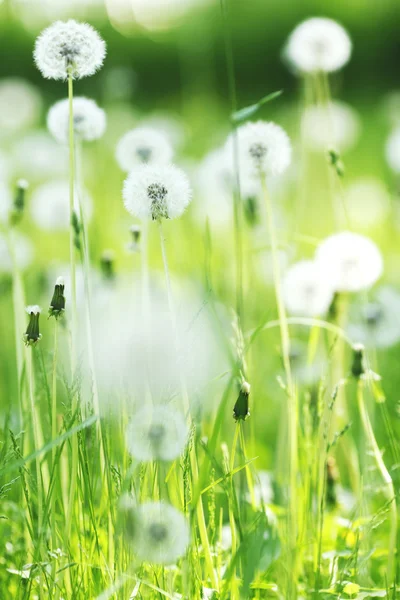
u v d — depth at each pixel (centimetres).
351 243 176
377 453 165
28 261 266
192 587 160
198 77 514
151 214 159
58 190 234
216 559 165
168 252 260
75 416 159
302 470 171
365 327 196
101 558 162
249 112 164
